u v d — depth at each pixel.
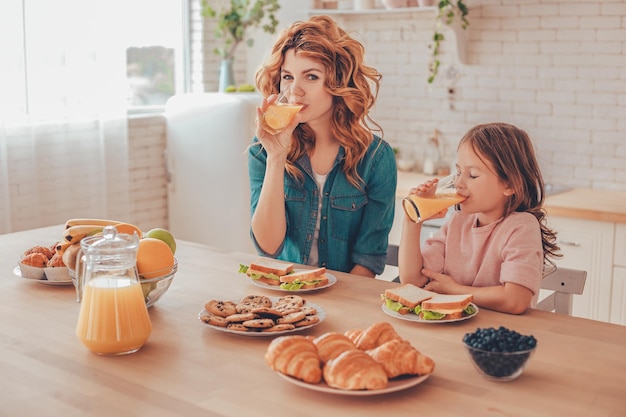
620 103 3.92
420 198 1.98
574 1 3.97
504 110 4.25
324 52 2.26
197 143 4.59
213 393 1.39
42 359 1.56
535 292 1.89
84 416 1.30
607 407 1.34
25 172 4.04
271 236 2.35
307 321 1.71
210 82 5.02
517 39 4.15
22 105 3.99
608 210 3.50
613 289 3.54
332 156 2.44
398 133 4.65
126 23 4.38
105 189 4.36
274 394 1.38
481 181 2.01
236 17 4.62
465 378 1.45
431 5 4.16
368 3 4.39
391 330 1.49
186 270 2.23
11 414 1.31
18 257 2.39
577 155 4.07
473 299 1.92
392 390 1.34
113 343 1.55
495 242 2.03
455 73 4.38
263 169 2.50
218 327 1.69
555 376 1.47
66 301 1.95
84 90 4.22
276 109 2.18
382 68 4.64
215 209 4.58
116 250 1.56
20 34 3.93
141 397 1.37
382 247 2.48
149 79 4.83
